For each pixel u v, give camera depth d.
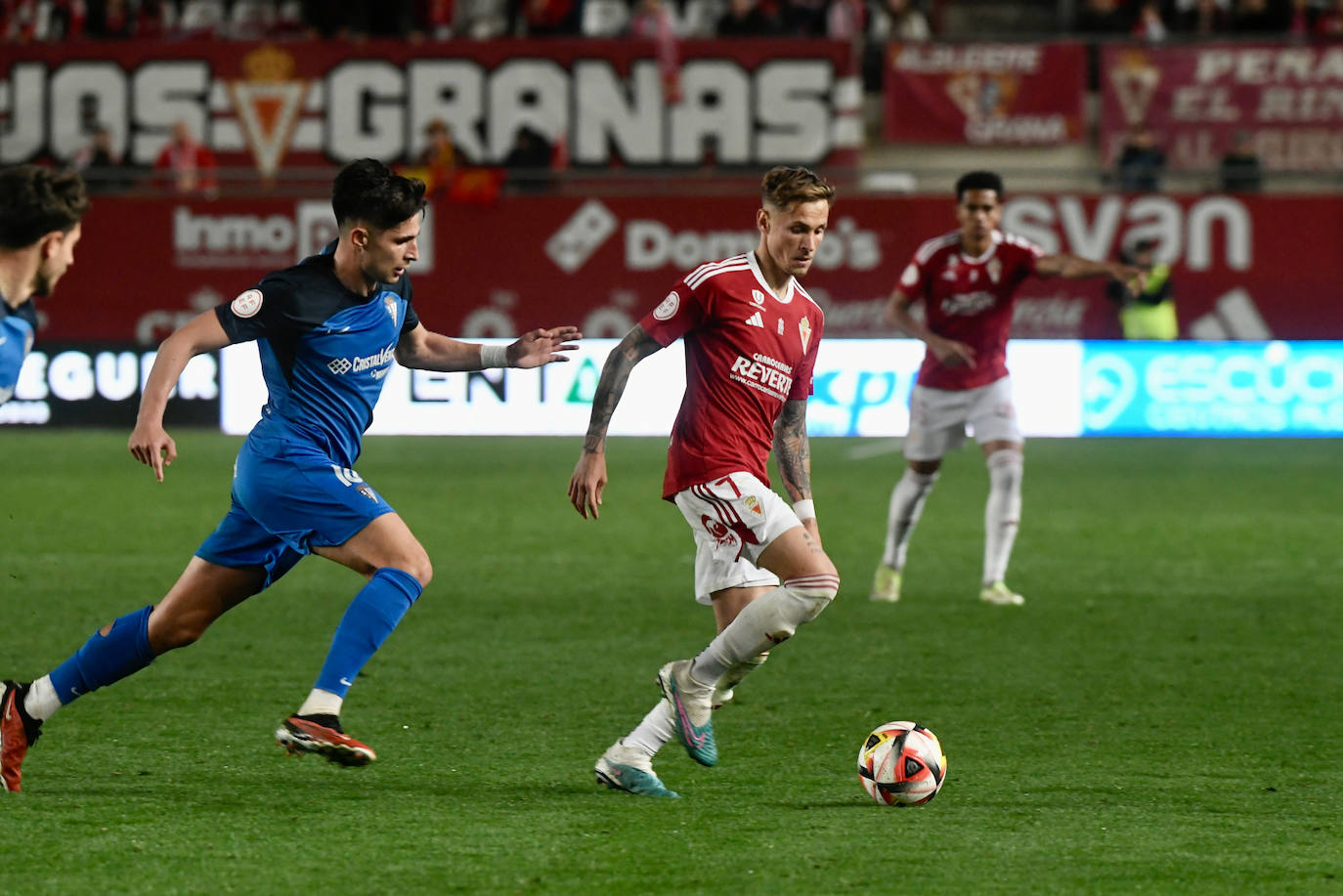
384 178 14.45
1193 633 24.66
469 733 18.12
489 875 12.73
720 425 15.71
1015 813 14.75
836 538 34.84
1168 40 59.91
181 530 34.41
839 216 53.84
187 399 51.53
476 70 59.78
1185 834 14.03
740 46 59.78
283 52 59.94
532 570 30.41
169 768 16.23
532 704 19.75
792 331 15.79
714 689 15.46
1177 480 44.16
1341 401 49.91
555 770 16.39
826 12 61.75
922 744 15.02
